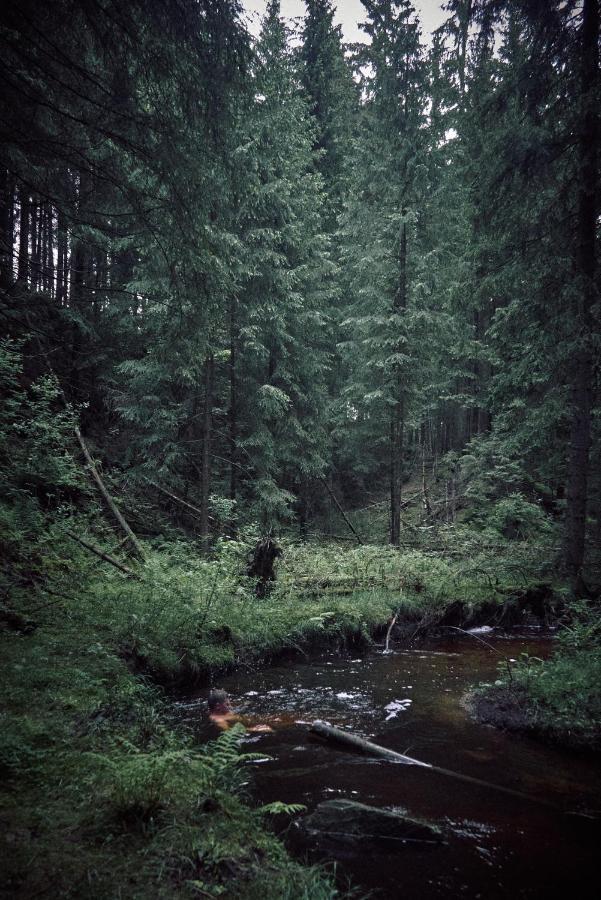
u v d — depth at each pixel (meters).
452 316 14.77
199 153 5.82
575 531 11.50
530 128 10.10
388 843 3.82
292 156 16.00
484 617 11.86
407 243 16.81
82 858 2.65
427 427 29.14
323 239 17.17
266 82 6.09
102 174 5.93
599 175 10.66
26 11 4.82
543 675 6.75
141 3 4.94
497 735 5.97
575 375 11.32
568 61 10.29
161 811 3.16
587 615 8.88
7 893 2.33
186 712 6.30
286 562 12.96
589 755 5.49
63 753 3.75
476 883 3.43
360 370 17.53
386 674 8.19
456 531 17.50
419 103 15.86
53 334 13.60
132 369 13.80
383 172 16.41
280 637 9.00
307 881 2.88
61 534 9.48
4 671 4.96
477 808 4.39
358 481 25.12
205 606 8.55
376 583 12.23
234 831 3.19
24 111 5.38
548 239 11.05
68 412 11.49
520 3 10.00
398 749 5.54
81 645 6.12
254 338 14.80
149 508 14.95
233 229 13.84
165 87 5.73
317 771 4.98
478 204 11.56
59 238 12.49
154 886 2.51
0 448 10.51
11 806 3.07
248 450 16.50
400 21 15.33
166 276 7.25
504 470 19.00
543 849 3.84
